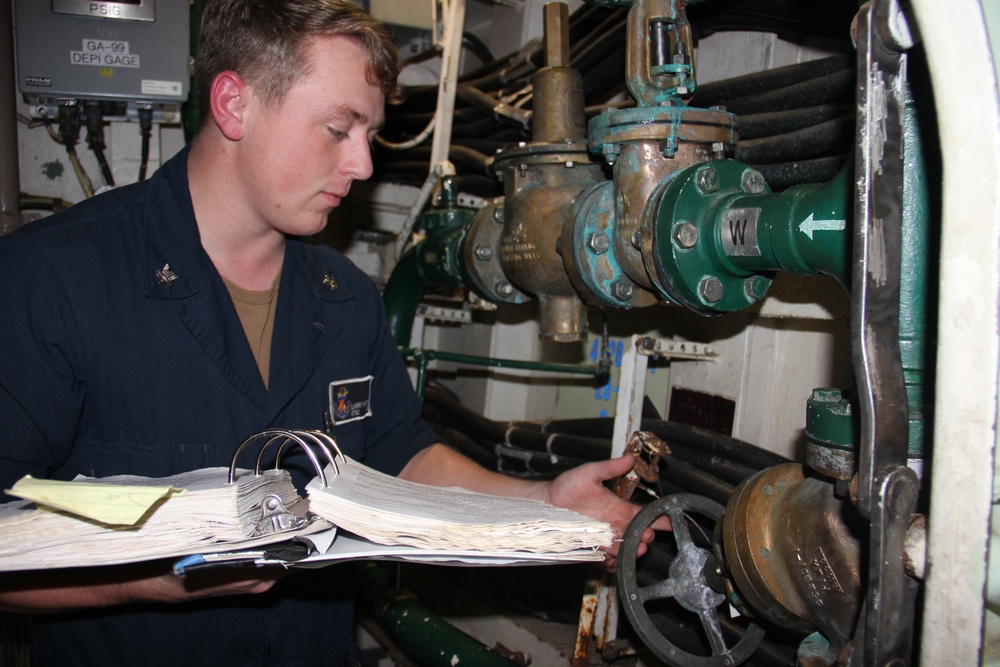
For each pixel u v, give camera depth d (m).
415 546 0.60
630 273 0.97
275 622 1.00
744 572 0.79
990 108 0.43
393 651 1.77
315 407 1.05
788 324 1.29
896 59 0.51
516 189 1.16
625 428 1.25
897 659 0.51
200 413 0.92
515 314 2.07
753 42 1.29
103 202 0.93
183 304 0.91
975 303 0.44
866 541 0.72
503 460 1.65
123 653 0.92
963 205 0.44
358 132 0.87
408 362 2.04
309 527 0.61
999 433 0.47
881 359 0.52
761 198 0.79
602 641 1.28
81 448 0.90
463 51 2.08
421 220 1.78
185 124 1.78
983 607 0.45
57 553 0.56
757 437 1.32
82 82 1.63
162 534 0.57
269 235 0.96
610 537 0.65
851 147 0.95
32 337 0.81
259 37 0.80
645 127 0.89
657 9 0.92
